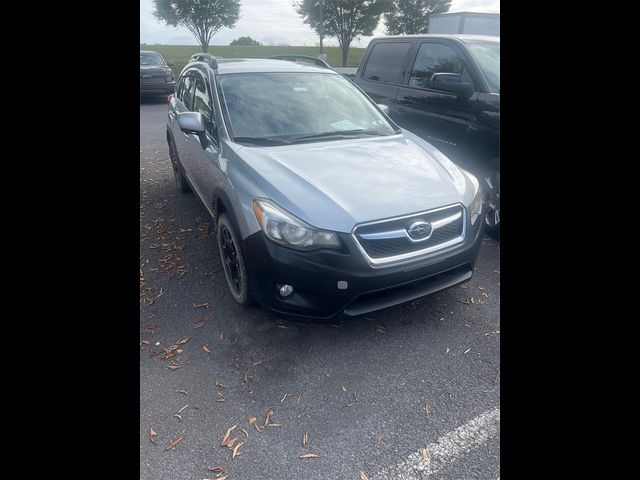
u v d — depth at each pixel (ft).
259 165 9.47
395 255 8.42
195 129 10.90
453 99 14.78
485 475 6.52
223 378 8.37
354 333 9.61
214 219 11.40
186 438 7.15
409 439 7.13
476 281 11.70
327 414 7.59
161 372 8.48
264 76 12.60
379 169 9.74
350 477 6.53
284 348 9.15
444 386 8.18
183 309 10.45
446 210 8.96
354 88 13.44
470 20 35.12
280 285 8.46
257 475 6.56
